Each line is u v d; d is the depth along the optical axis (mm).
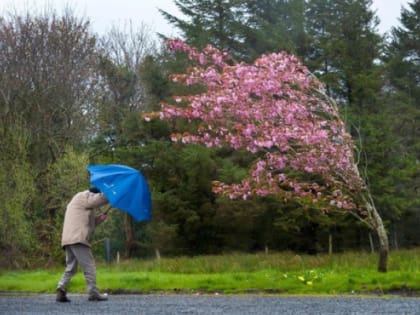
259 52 34594
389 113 33500
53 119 27562
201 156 27969
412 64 44188
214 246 29984
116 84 34156
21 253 22062
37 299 10094
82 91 29359
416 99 42625
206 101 12969
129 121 29953
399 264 12914
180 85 27891
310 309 7832
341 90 32281
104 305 8859
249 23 35625
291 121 12492
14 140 22844
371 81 31203
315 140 12156
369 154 28766
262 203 28203
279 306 8250
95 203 9812
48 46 28141
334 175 13320
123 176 9711
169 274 12961
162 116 13297
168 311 7926
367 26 32781
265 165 13133
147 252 30281
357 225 28766
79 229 9719
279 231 29844
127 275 12391
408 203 29938
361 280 10820
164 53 32375
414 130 37125
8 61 26812
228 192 13406
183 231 29625
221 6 35906
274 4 36188
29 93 26594
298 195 13258
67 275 9719
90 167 10039
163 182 29953
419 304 8195
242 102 12680
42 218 24328
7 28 27750
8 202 21484
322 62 32812
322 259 14398
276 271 12742
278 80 12695
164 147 28984
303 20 33469
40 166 25625
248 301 9047
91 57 30625
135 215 9609
